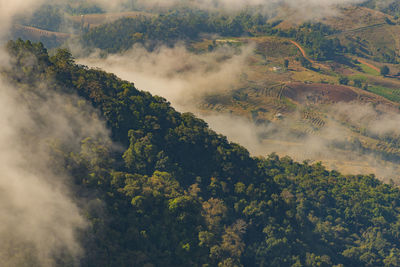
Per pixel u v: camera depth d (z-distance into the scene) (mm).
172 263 150625
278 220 194500
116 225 148750
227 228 176000
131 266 140250
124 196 158750
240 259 167625
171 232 156125
